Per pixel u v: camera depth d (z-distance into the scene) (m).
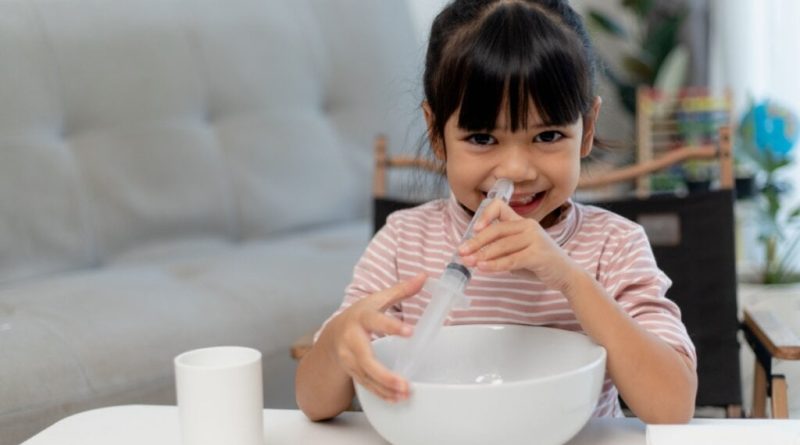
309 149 2.55
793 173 2.99
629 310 0.97
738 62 3.20
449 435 0.73
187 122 2.34
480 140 0.92
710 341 1.47
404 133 2.75
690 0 3.39
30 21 2.10
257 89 2.48
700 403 1.45
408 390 0.73
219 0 2.45
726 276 1.49
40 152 2.06
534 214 0.95
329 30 2.67
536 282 1.05
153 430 0.89
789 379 1.67
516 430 0.73
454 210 1.11
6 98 2.02
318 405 0.90
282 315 1.88
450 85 0.92
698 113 2.98
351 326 0.79
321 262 2.14
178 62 2.32
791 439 0.76
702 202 1.52
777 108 2.64
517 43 0.89
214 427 0.76
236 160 2.41
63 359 1.55
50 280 1.98
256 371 0.78
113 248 2.16
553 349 0.89
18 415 1.46
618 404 1.12
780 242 2.75
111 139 2.19
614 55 3.56
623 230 1.05
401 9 2.87
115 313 1.72
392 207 1.62
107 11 2.22
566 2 1.02
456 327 0.91
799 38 3.05
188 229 2.30
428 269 1.10
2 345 1.54
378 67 2.74
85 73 2.15
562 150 0.91
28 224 2.01
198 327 1.76
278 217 2.46
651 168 1.59
